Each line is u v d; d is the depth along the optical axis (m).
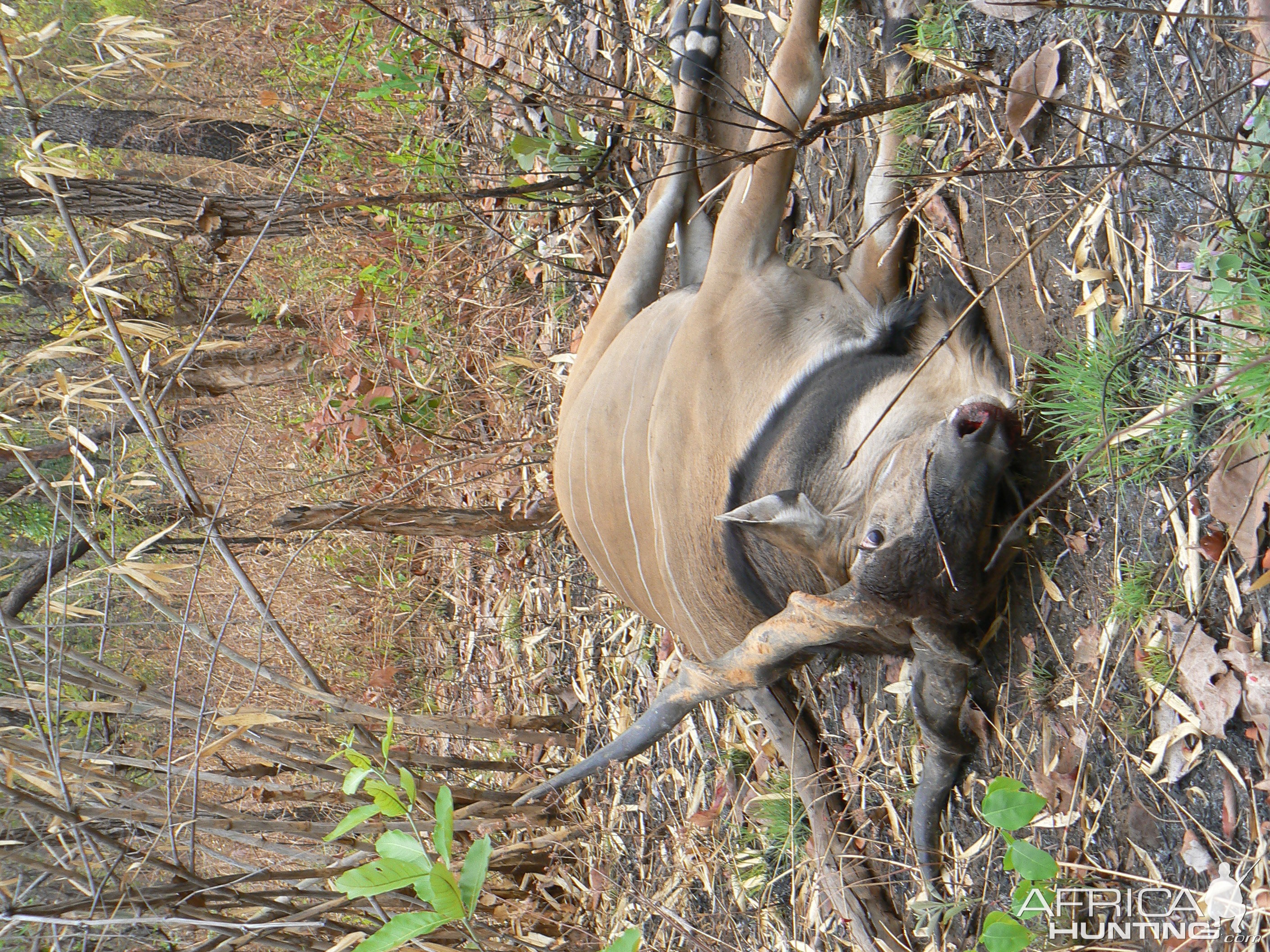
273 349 10.16
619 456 5.94
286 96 11.04
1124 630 4.19
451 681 10.56
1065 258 4.48
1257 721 3.72
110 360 6.12
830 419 4.60
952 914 4.95
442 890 3.51
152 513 10.22
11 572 9.91
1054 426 4.36
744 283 5.18
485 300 9.77
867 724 5.70
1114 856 4.25
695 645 5.66
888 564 3.94
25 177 5.37
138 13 12.07
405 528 7.41
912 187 5.21
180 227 7.85
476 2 10.47
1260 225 3.68
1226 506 3.78
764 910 6.39
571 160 8.17
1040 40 4.63
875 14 5.75
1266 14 3.62
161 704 5.47
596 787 8.16
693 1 7.27
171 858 5.99
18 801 4.61
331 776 6.07
